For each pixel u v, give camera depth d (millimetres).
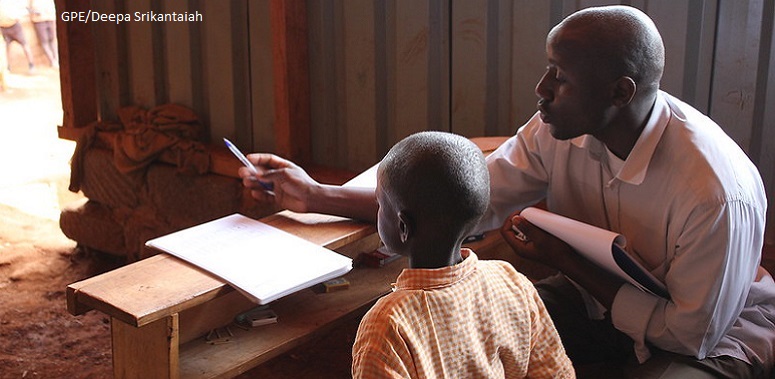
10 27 9945
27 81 9883
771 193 3451
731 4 3381
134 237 5133
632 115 2406
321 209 2824
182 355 2438
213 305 2547
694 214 2367
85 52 5422
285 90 4551
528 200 2918
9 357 3971
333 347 3904
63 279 4906
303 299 2762
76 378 3797
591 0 3686
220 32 4895
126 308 2189
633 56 2295
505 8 3938
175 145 4941
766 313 2699
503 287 2047
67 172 6734
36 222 5711
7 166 6895
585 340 2771
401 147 1973
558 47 2328
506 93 4023
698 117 2535
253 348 2475
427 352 1889
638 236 2572
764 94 3395
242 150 4969
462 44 4086
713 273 2357
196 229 2678
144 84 5305
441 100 4227
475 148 2002
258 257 2484
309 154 4723
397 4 4234
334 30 4492
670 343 2457
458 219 1933
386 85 4398
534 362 2135
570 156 2695
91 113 5531
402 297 1899
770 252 3416
